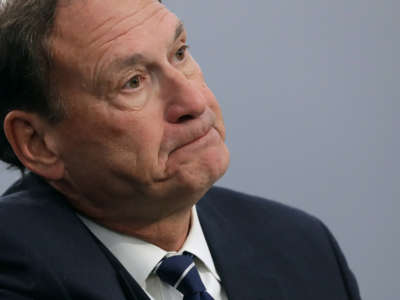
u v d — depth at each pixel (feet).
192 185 9.80
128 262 10.39
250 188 19.94
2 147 10.94
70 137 9.99
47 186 10.89
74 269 9.68
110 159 9.79
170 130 9.71
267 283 11.19
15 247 9.64
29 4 9.91
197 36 19.53
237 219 12.01
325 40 20.39
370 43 20.67
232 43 19.80
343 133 20.47
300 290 11.43
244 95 19.85
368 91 20.65
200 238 11.05
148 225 10.44
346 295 11.88
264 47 20.01
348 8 20.57
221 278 10.99
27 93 10.07
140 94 9.68
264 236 11.85
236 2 19.80
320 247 12.10
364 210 20.67
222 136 10.23
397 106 20.72
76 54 9.59
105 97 9.63
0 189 17.54
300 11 20.26
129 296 10.07
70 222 10.25
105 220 10.50
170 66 9.78
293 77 20.16
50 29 9.71
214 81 19.66
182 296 10.41
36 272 9.48
